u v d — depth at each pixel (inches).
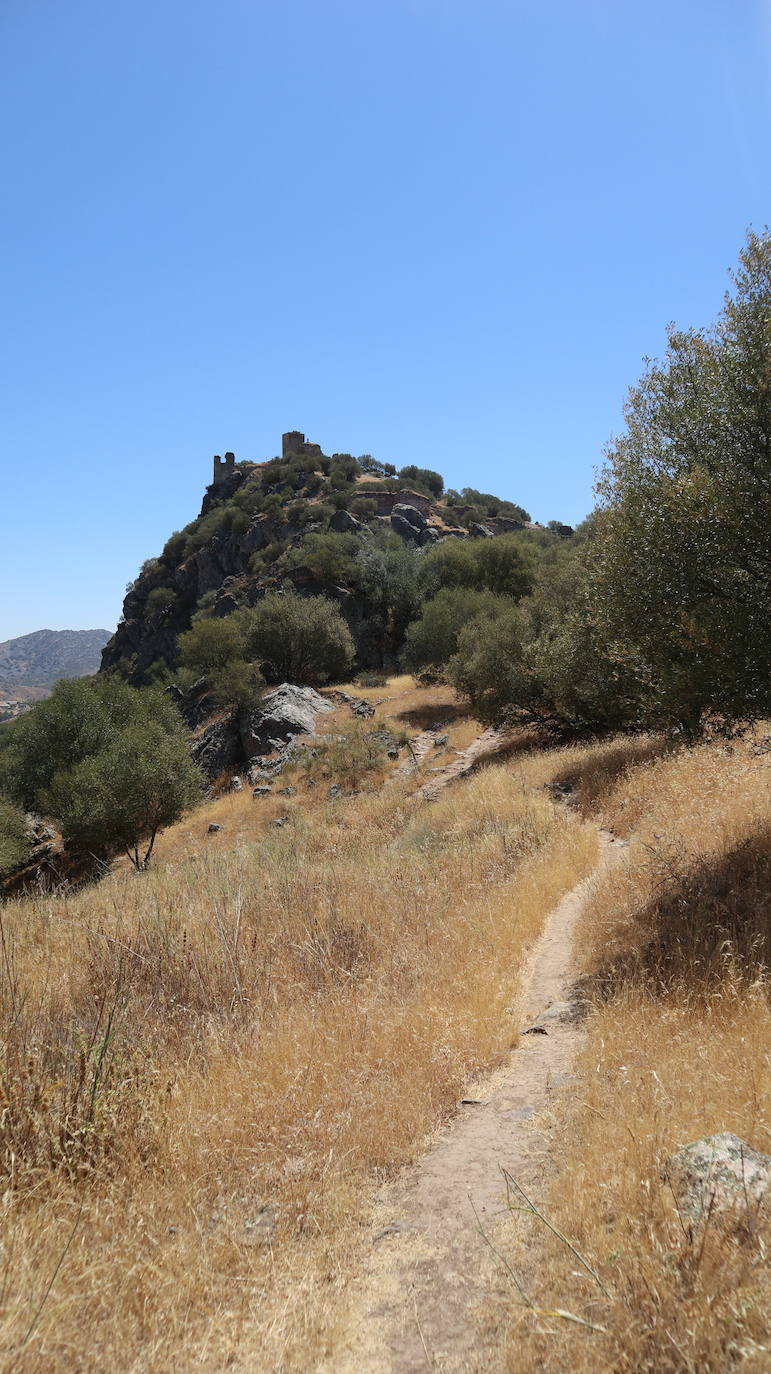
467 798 708.0
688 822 380.2
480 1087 182.5
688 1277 88.3
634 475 345.4
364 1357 94.6
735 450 311.3
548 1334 87.9
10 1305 95.0
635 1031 181.0
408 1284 109.0
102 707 1529.3
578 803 601.9
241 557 3740.2
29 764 1466.5
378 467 4817.9
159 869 601.3
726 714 305.4
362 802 965.2
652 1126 126.0
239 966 257.6
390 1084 174.4
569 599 992.9
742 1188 98.9
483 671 1053.2
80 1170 139.5
